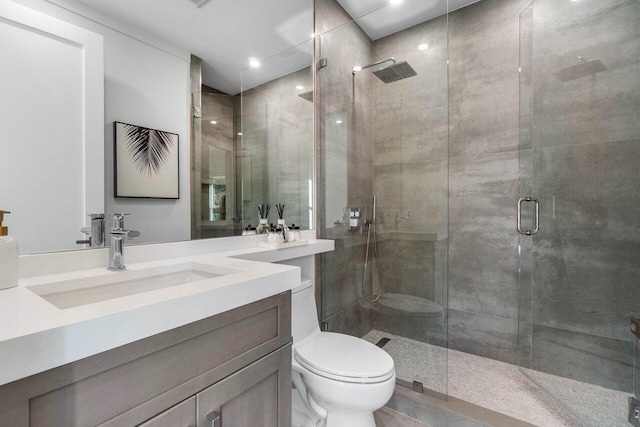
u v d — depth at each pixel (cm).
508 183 208
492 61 212
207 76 138
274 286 87
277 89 172
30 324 47
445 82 196
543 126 186
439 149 197
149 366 59
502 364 206
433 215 198
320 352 138
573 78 175
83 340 49
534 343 189
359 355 135
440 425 152
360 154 230
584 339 171
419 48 210
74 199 95
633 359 155
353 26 224
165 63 121
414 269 202
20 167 84
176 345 63
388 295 212
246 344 80
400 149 217
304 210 195
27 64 85
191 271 110
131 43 110
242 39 153
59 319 49
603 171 168
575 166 176
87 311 53
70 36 94
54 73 91
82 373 50
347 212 222
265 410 86
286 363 94
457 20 224
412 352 192
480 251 219
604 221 167
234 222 151
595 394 161
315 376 124
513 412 151
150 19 116
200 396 68
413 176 208
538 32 187
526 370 191
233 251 140
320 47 200
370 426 126
